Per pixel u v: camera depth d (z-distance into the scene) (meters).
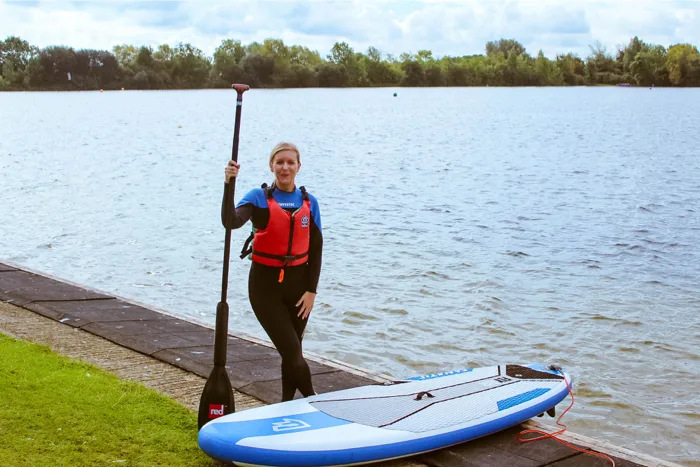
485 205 19.98
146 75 145.75
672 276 12.37
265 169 28.94
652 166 30.42
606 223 17.31
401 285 11.38
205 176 26.27
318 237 4.68
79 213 17.64
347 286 11.22
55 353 5.98
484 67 176.75
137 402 4.96
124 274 11.89
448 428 4.42
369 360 8.30
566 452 4.44
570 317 9.98
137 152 35.50
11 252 13.35
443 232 15.93
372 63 168.25
